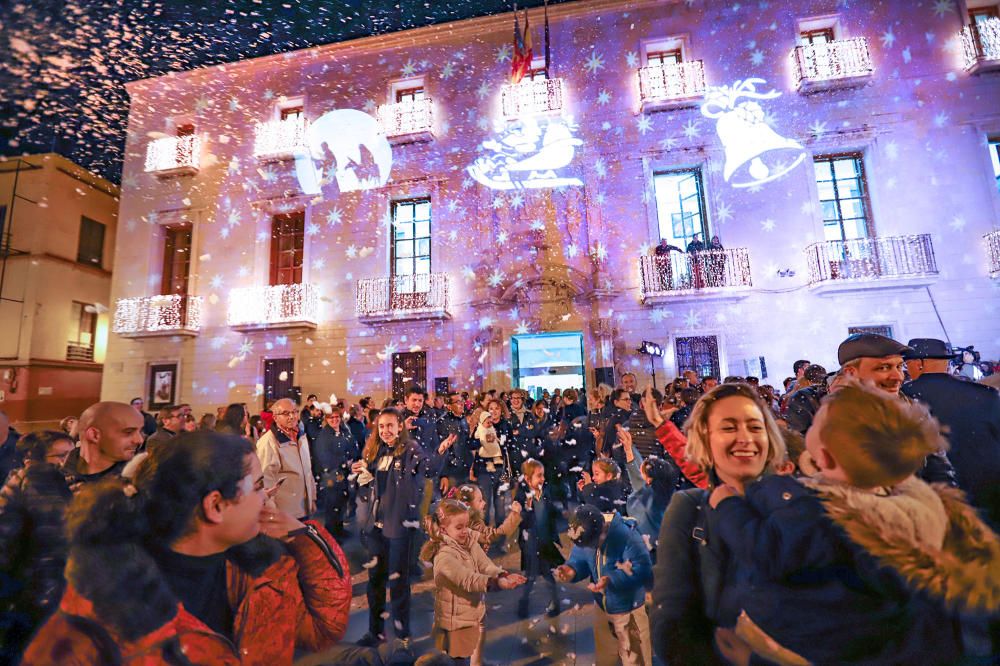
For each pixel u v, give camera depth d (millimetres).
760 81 12242
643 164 12406
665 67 12539
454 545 2834
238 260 13641
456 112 13461
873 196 11547
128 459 2199
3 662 1562
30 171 16078
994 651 951
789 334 11320
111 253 18094
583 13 13133
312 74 14242
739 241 11781
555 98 12797
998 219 10992
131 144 14531
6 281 15609
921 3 12039
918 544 922
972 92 11555
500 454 5934
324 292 13242
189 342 13461
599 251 12211
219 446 1096
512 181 12867
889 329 11008
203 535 1070
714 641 1149
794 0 12469
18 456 3232
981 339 10578
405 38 13844
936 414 2193
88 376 16875
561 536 5586
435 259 12922
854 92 11914
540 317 12305
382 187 13438
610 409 5336
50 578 1697
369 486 3709
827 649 953
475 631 2738
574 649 3162
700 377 11594
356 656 1438
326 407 7902
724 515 1169
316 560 1307
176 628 926
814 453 1119
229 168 14094
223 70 14453
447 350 12516
